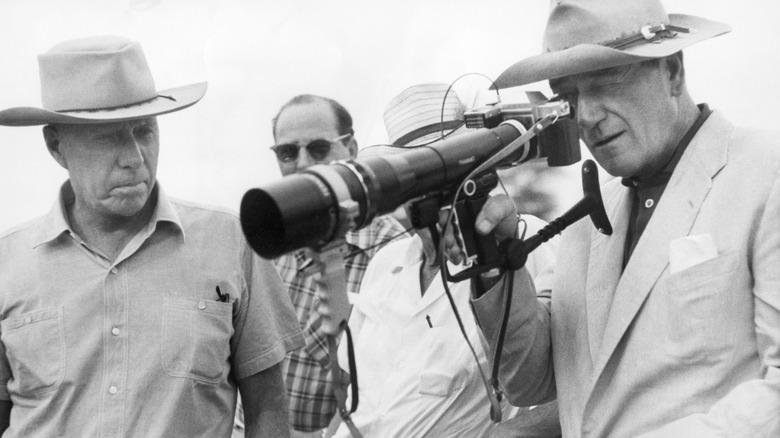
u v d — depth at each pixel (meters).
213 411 3.43
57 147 3.45
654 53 2.70
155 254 3.45
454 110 4.11
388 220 4.53
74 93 3.36
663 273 2.72
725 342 2.59
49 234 3.45
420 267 3.96
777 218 2.55
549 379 3.16
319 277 2.33
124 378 3.32
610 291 2.90
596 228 2.93
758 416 2.44
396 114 4.12
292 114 4.69
